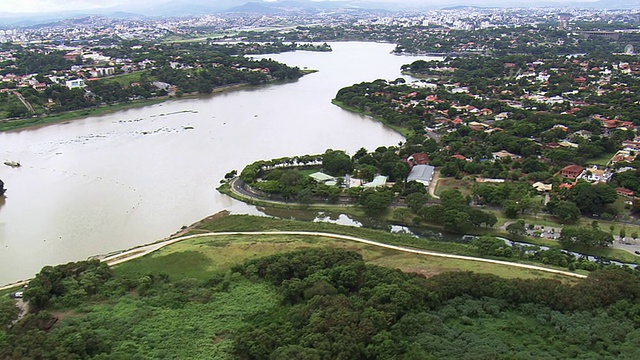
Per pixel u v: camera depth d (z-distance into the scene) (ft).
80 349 348.38
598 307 396.37
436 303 407.23
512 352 341.62
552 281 426.92
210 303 426.51
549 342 358.43
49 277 440.86
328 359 335.26
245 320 402.31
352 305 399.03
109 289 444.96
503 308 407.03
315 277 441.68
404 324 373.61
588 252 542.98
